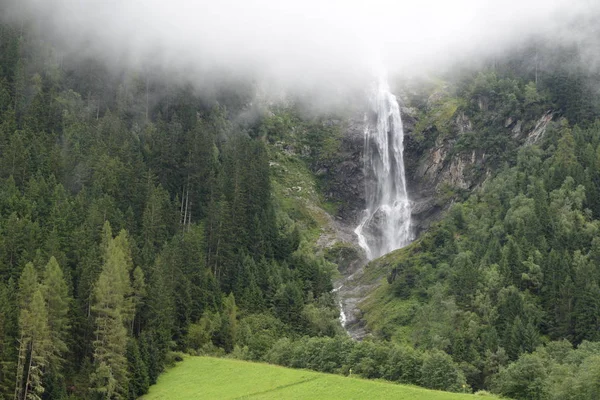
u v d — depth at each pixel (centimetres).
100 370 11181
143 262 13912
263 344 14600
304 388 11262
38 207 14638
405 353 12194
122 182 17062
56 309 11325
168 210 17012
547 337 14400
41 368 11062
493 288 15425
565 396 10250
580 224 16738
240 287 16475
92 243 13550
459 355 13588
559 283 14950
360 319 18212
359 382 11219
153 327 13050
